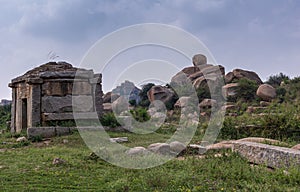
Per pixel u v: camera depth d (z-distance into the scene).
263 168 7.49
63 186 6.36
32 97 15.05
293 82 28.98
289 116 14.50
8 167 7.86
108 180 6.82
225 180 6.63
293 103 22.39
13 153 9.86
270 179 6.61
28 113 15.57
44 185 6.41
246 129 14.49
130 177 6.93
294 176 6.56
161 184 6.32
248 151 8.70
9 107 27.36
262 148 8.20
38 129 13.43
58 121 15.06
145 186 6.23
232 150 9.44
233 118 16.94
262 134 13.76
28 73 16.42
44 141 12.94
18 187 6.27
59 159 8.22
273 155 7.85
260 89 25.06
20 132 14.92
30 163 8.27
